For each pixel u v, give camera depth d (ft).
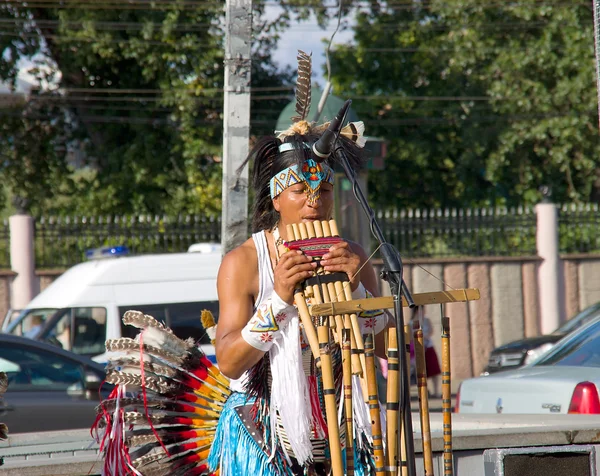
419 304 21.54
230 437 22.88
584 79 152.76
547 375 52.11
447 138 162.30
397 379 20.70
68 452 29.73
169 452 24.29
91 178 156.35
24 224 112.27
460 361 125.80
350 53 158.51
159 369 24.45
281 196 23.20
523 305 128.77
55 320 81.56
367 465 22.61
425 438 22.04
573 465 26.00
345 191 99.81
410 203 165.27
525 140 158.51
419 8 162.81
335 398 22.52
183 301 83.20
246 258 23.17
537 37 158.92
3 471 24.71
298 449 21.67
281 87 154.10
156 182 143.33
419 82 162.81
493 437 28.45
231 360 22.04
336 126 22.08
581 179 162.30
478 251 127.95
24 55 147.43
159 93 147.64
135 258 83.35
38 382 63.72
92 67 148.77
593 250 132.98
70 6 140.97
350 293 21.24
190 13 143.13
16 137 149.59
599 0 33.94
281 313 21.77
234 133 42.37
